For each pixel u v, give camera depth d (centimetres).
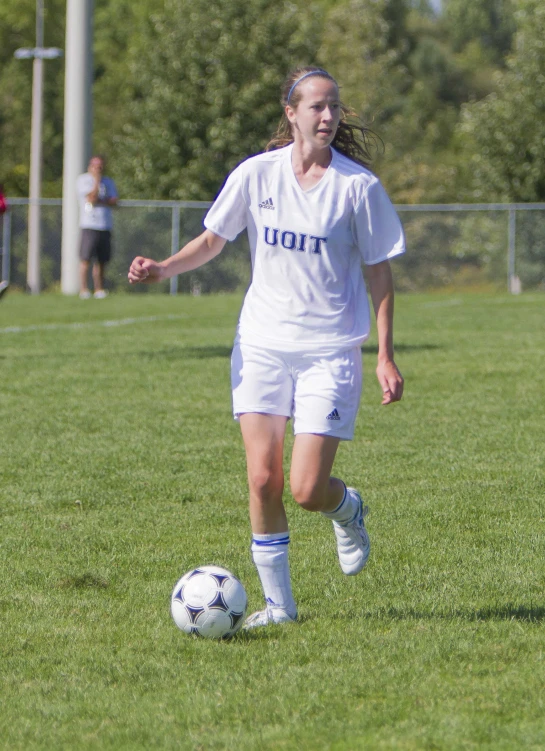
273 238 1370
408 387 3497
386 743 1021
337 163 1371
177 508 2088
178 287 8538
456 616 1437
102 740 1055
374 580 1619
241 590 1383
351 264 1399
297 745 1024
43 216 8631
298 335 1373
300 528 1936
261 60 9925
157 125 9931
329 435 1360
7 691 1191
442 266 8606
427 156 15362
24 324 5600
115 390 3459
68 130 8012
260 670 1233
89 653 1315
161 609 1496
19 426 2875
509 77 9800
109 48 17912
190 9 10006
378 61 13500
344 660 1261
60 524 1972
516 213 8519
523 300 7581
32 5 16838
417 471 2350
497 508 2041
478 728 1049
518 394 3338
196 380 3666
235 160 9869
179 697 1158
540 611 1454
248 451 1397
